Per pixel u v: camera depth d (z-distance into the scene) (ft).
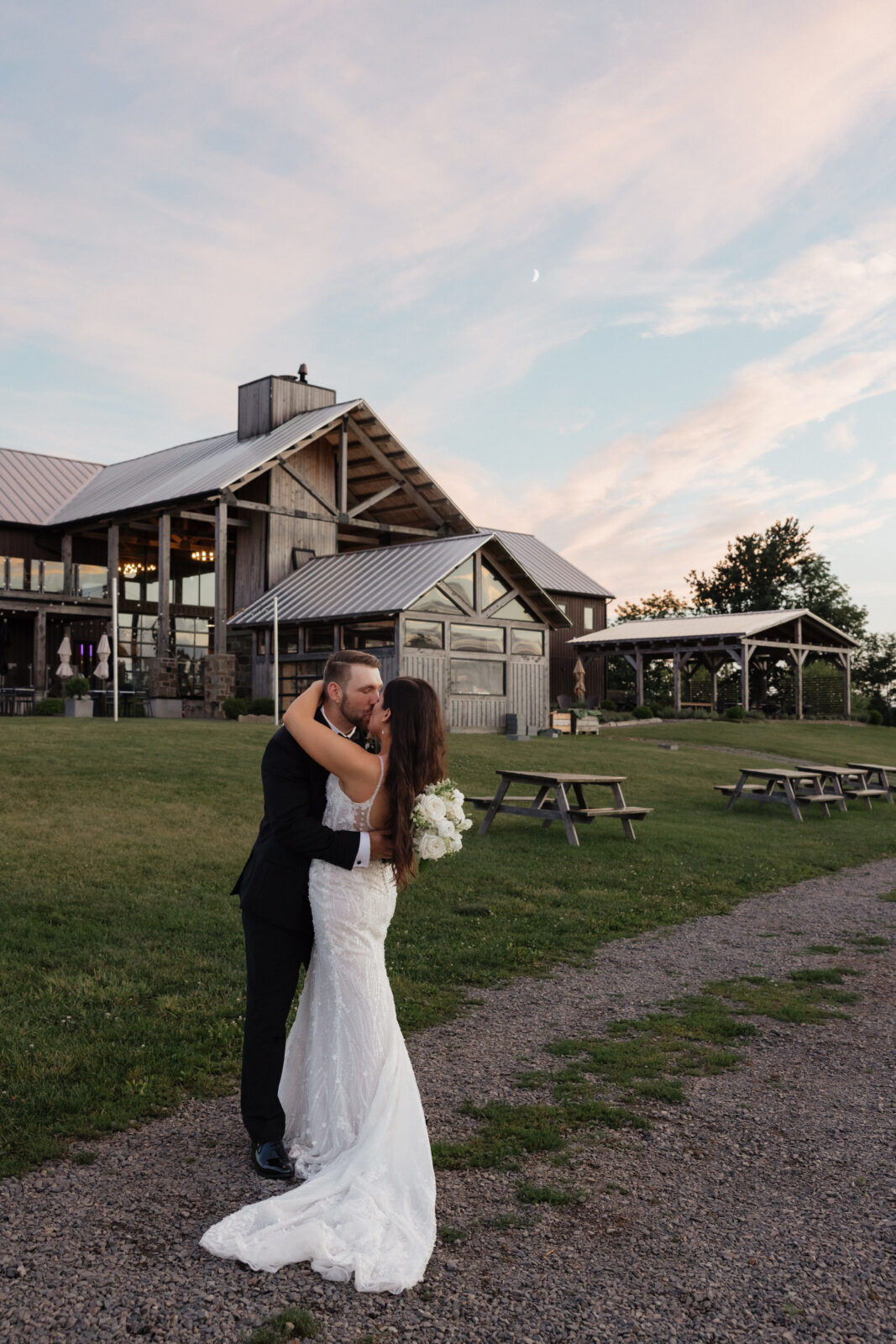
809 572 244.63
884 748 107.04
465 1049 16.26
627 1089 14.66
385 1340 8.46
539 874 31.45
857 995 20.25
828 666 202.49
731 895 30.89
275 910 11.84
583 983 20.66
